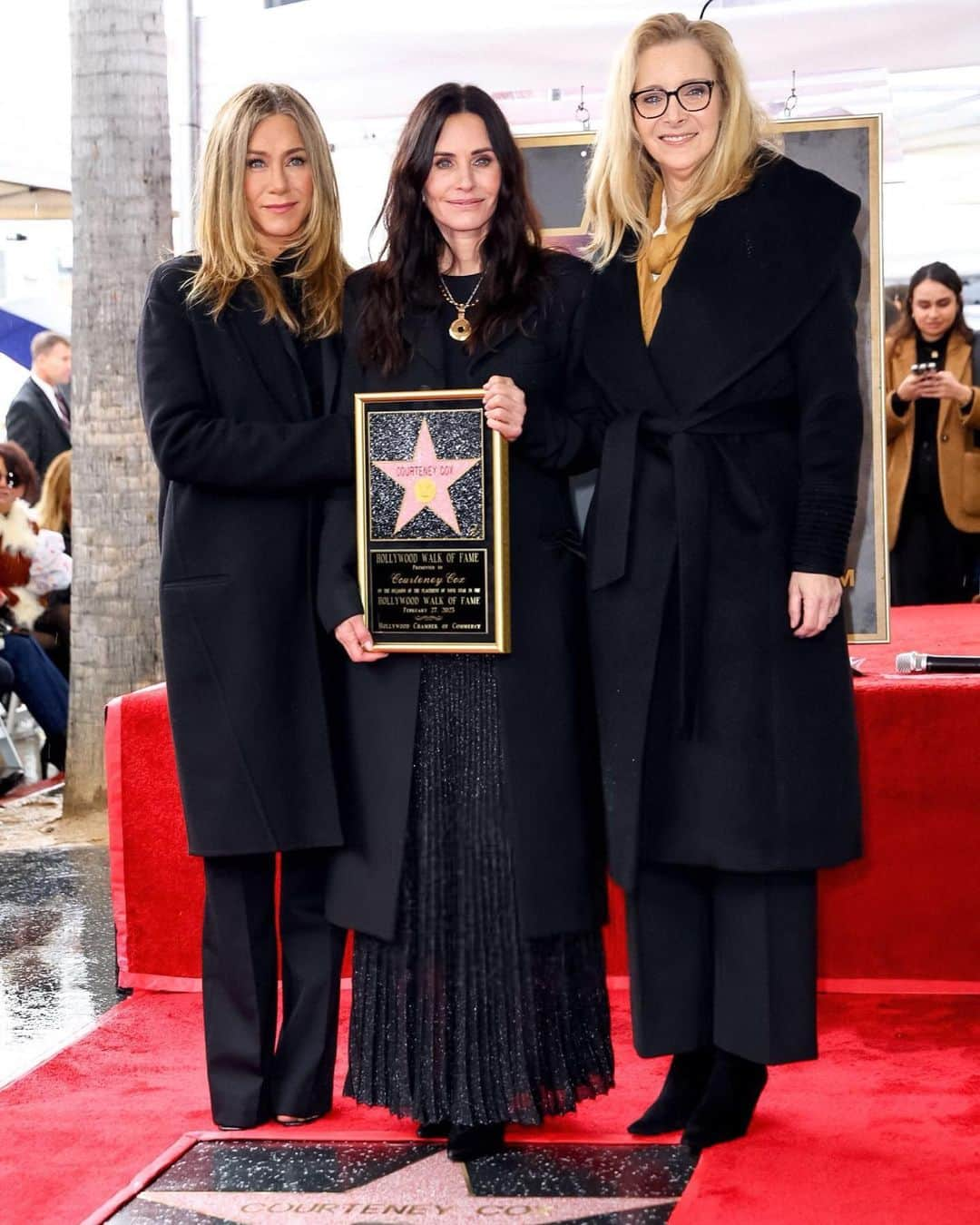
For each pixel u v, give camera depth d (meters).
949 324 6.10
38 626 6.50
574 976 2.64
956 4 4.14
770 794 2.49
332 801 2.64
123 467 5.71
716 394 2.49
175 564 2.67
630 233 2.67
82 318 5.73
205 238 2.67
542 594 2.57
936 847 3.39
